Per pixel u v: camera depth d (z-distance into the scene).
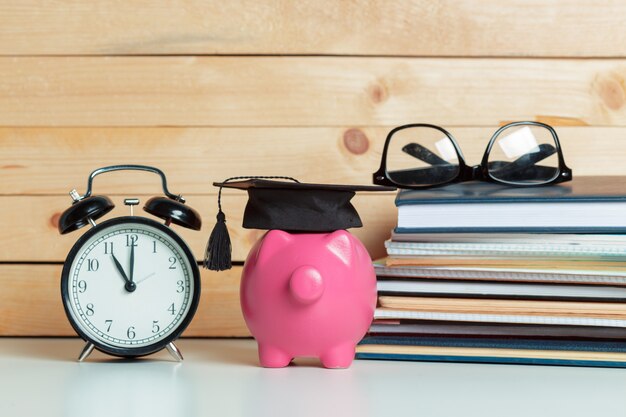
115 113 1.28
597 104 1.25
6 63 1.28
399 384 0.92
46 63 1.28
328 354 0.99
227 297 1.28
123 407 0.81
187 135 1.28
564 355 1.01
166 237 1.04
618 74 1.25
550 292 1.02
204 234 1.27
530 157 1.15
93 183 1.28
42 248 1.28
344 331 0.98
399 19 1.26
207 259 1.04
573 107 1.26
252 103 1.27
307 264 0.95
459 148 1.17
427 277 1.04
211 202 1.28
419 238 1.04
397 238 1.05
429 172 1.15
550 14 1.25
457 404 0.82
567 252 1.00
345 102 1.27
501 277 1.02
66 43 1.28
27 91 1.28
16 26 1.28
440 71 1.26
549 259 1.02
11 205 1.28
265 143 1.27
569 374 0.98
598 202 1.00
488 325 1.05
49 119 1.28
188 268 1.04
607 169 1.26
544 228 1.01
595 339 1.04
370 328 1.06
